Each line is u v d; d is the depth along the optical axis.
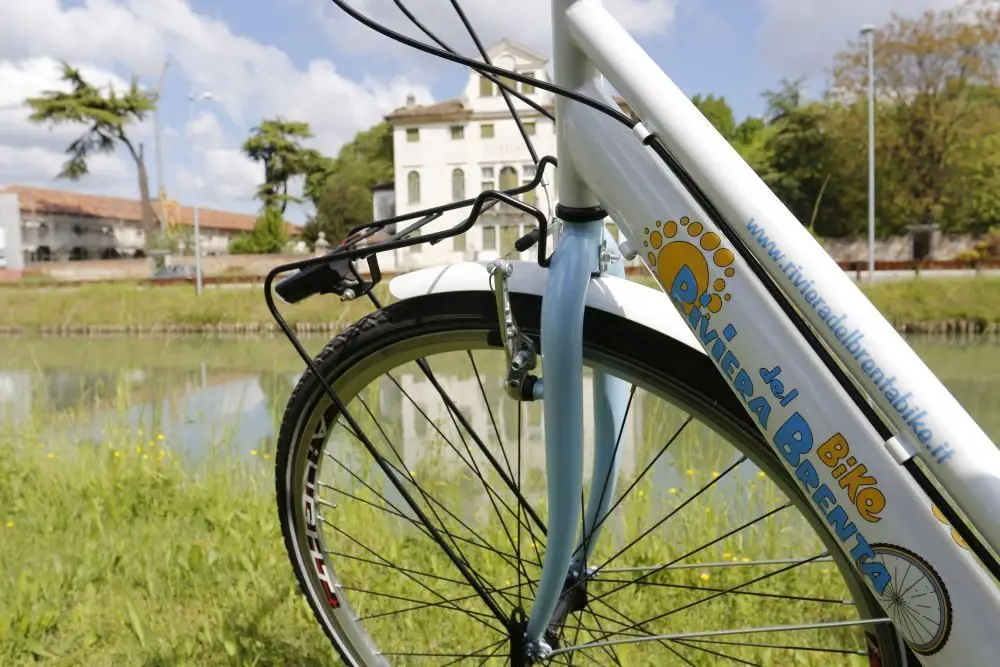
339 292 1.05
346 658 1.28
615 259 1.06
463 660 1.54
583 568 1.19
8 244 41.66
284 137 51.94
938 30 23.89
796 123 26.50
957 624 0.71
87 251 48.09
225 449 3.17
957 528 0.71
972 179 24.19
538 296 0.98
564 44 0.91
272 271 1.07
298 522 1.22
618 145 0.87
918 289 12.07
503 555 1.33
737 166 0.79
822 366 0.76
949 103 24.17
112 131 43.53
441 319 1.03
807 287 0.75
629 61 0.84
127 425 3.41
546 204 1.14
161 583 1.91
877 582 0.76
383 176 48.69
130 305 16.88
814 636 1.61
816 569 1.89
